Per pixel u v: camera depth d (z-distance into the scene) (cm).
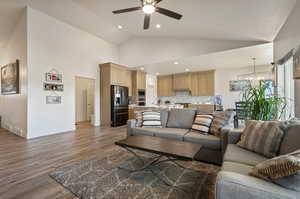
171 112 336
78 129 501
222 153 220
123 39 630
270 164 89
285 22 266
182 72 738
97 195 156
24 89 392
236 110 347
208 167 218
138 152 280
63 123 461
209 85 680
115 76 585
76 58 504
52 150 294
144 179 186
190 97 752
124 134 429
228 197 85
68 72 478
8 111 485
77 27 505
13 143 339
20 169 214
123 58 651
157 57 550
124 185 173
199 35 422
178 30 417
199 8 267
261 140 156
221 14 272
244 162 140
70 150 294
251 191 81
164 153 175
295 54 228
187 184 175
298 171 77
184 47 488
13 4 365
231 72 646
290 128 145
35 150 293
